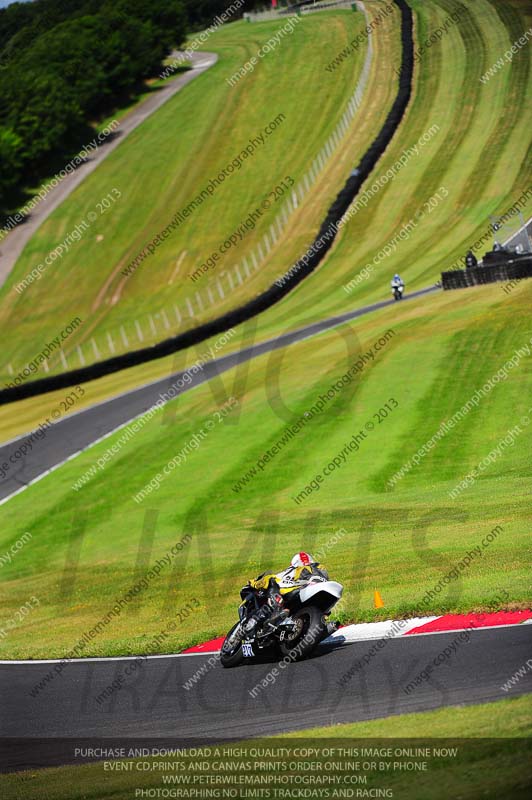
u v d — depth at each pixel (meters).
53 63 182.12
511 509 35.84
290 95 175.62
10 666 29.34
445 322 74.19
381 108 160.25
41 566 47.22
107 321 124.81
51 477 62.62
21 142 166.88
